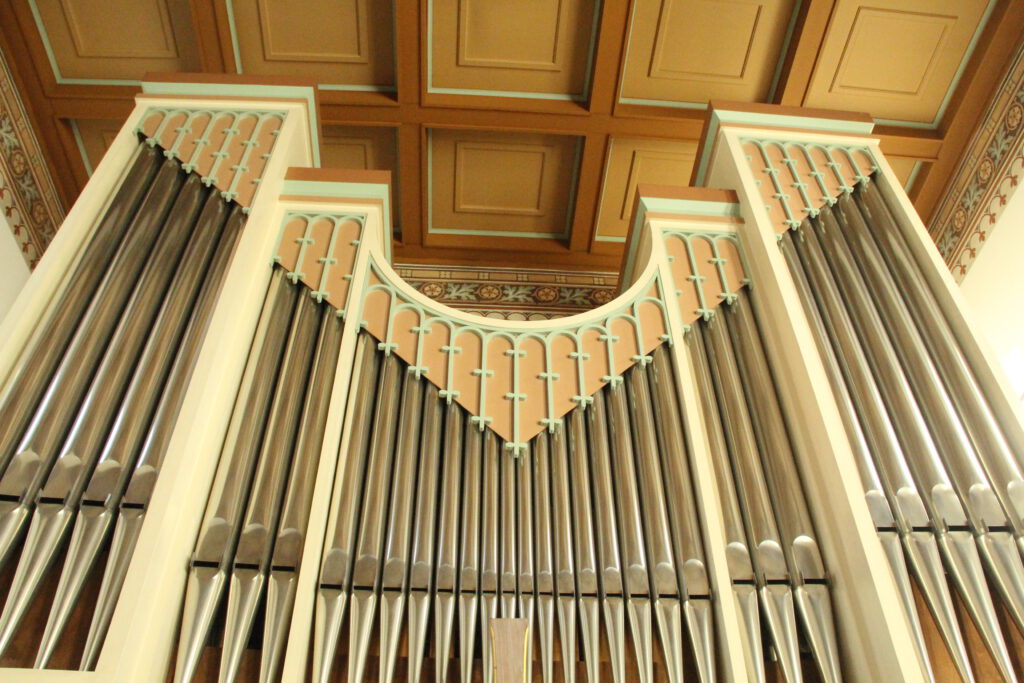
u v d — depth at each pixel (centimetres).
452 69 580
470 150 617
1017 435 344
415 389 373
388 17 557
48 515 292
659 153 618
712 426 364
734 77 591
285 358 368
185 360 346
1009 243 574
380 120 593
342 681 283
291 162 465
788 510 334
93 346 346
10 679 248
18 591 272
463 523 329
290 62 578
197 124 461
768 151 489
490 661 273
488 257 660
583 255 659
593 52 570
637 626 300
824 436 338
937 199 618
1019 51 547
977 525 320
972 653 298
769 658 306
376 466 336
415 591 304
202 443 315
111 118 580
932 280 416
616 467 350
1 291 573
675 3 554
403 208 635
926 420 359
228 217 417
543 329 397
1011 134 557
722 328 409
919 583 307
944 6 546
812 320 397
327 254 416
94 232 395
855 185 477
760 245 430
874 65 576
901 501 327
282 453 333
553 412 370
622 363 390
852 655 298
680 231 453
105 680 248
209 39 555
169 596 281
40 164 587
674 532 325
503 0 549
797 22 558
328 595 293
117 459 309
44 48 556
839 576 312
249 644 292
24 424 316
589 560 319
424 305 400
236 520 309
